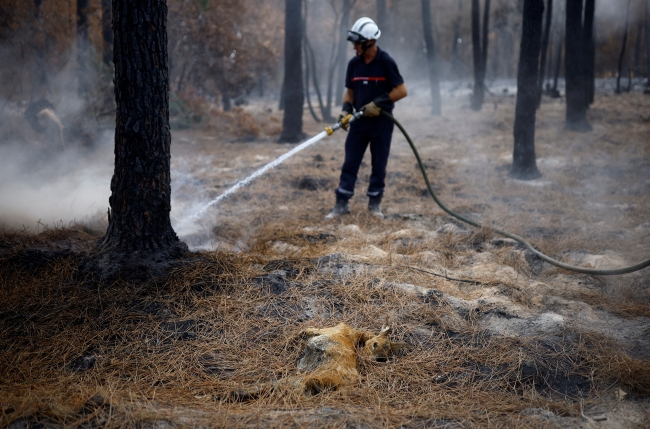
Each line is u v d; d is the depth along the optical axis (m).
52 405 2.35
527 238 5.43
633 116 17.19
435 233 5.55
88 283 3.56
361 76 6.09
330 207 6.83
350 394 2.72
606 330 3.53
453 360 3.08
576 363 3.06
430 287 4.00
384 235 5.43
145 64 3.52
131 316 3.30
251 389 2.71
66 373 2.81
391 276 4.08
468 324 3.45
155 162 3.68
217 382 2.78
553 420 2.53
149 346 3.07
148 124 3.60
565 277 4.41
